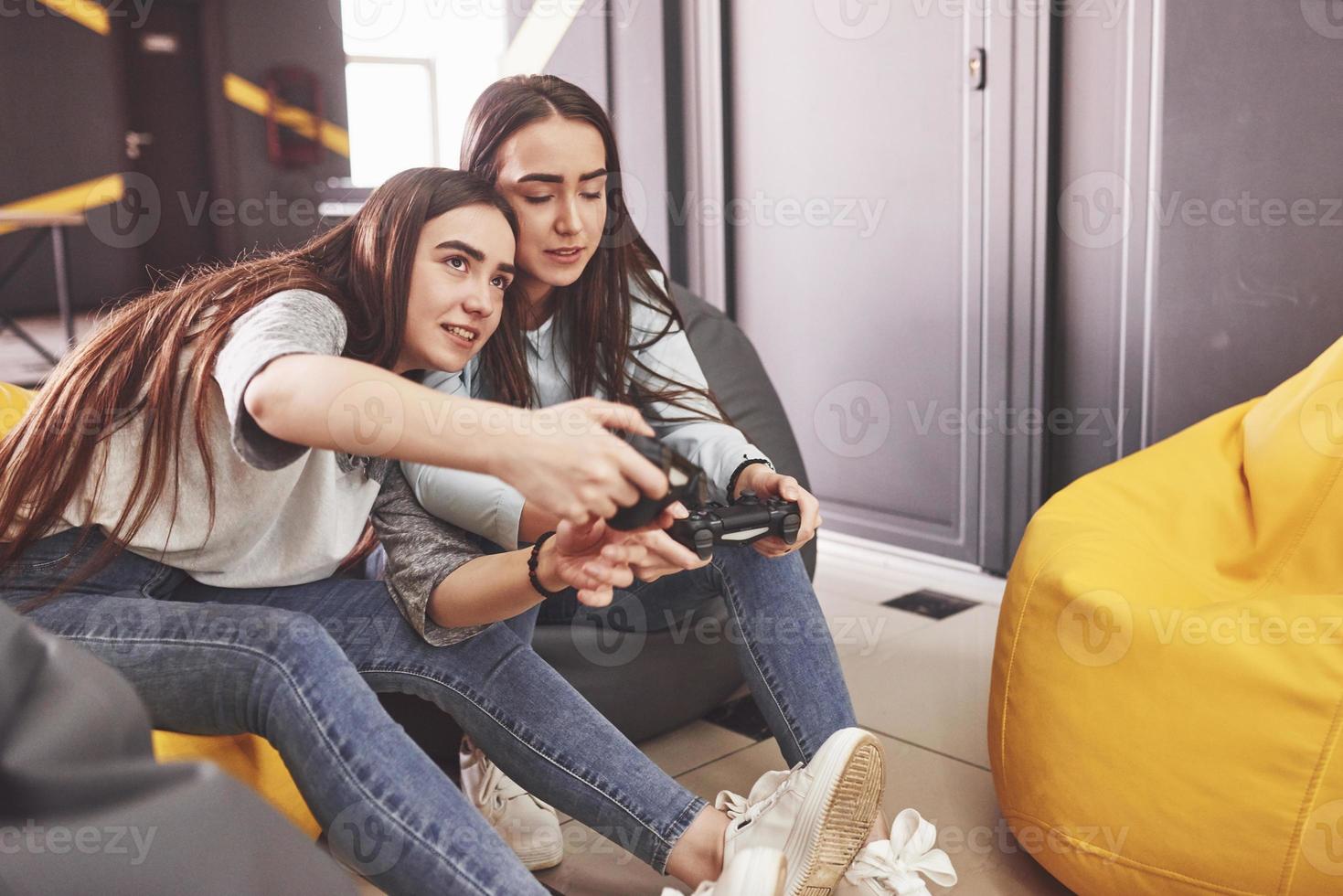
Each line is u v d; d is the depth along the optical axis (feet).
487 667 3.97
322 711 3.23
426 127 12.71
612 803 3.84
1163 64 7.25
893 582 8.73
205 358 3.41
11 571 3.64
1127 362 7.76
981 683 6.59
